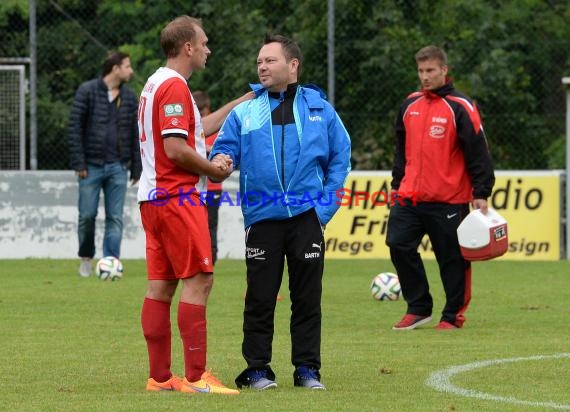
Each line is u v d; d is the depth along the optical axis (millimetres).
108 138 38188
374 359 21891
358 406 16922
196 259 18156
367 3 48625
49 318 28172
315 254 18734
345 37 48438
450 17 50438
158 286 18688
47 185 46062
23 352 22812
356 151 48344
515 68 50531
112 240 38719
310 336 18859
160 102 18047
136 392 18297
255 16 48719
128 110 38500
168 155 17969
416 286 26656
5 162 46594
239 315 28828
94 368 20875
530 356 22172
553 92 50594
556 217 44625
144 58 50406
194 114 18344
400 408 16797
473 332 25875
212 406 16875
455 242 26656
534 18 51188
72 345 23766
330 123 19047
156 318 18625
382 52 48250
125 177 38719
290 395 17906
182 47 18469
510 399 17625
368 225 45250
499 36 50719
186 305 18219
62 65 48938
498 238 26234
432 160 26766
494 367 20859
